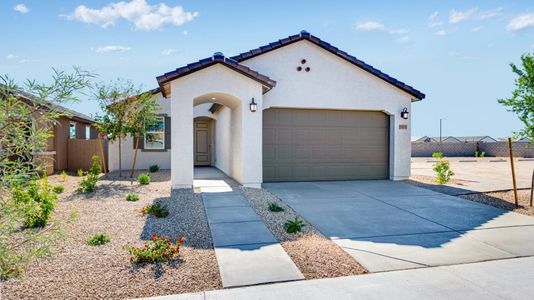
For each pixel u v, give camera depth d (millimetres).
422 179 12539
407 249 4785
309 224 6133
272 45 10914
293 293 3438
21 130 2445
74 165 16125
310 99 11383
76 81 2623
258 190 9469
